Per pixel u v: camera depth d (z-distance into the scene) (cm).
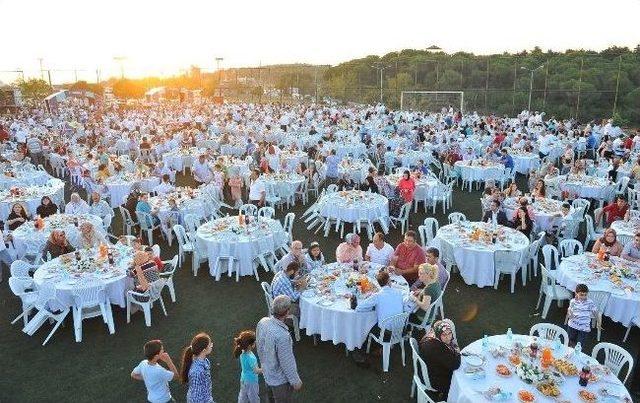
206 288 1005
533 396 518
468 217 1484
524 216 1108
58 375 709
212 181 1662
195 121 3488
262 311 904
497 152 1970
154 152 2377
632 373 660
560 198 1480
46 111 4538
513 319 870
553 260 1077
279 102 5653
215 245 1030
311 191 1780
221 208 1612
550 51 5034
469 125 2872
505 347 620
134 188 1620
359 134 2664
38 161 2516
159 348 542
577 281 822
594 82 3619
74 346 788
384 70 5125
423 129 2745
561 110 3716
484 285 990
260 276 1064
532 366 568
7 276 1076
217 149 2586
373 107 4603
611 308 781
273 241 1084
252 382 555
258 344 539
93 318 878
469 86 4497
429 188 1509
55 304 813
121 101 6041
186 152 2211
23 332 830
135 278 848
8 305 938
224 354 759
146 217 1231
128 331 833
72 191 1909
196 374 527
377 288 786
